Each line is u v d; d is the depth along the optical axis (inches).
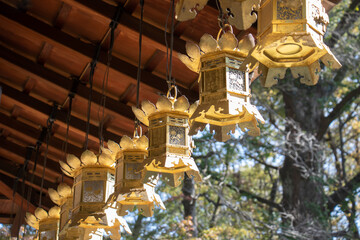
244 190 601.9
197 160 579.5
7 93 218.4
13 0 180.5
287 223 501.4
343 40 544.1
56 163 262.4
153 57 176.7
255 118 108.3
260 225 522.9
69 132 237.0
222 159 568.1
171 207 562.9
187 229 473.1
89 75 198.2
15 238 295.3
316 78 96.5
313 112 562.3
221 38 108.3
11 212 295.3
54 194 180.1
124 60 183.5
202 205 601.0
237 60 108.7
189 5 95.1
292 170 538.0
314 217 494.3
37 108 219.3
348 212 560.7
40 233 194.5
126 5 163.0
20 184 281.4
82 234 153.0
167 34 164.1
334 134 678.5
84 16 174.4
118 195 133.9
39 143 246.5
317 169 523.5
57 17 179.6
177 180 118.5
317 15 91.7
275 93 601.6
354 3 580.4
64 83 202.2
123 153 138.0
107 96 203.5
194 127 109.7
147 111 119.0
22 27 182.5
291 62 96.9
